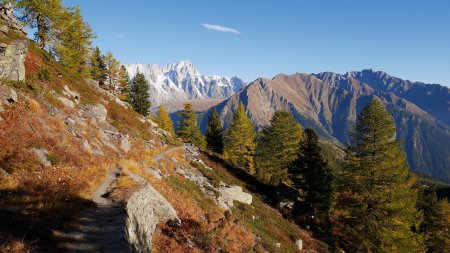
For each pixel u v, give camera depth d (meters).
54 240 10.10
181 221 18.61
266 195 42.47
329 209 38.41
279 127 49.34
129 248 10.83
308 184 37.78
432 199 53.81
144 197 16.30
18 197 11.82
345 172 33.44
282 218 35.28
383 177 30.05
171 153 36.75
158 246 14.31
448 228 47.12
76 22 43.03
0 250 8.59
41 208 11.77
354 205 30.88
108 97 40.91
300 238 31.47
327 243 33.84
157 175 24.03
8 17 28.36
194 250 15.74
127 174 19.83
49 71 29.11
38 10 34.25
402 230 29.53
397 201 29.42
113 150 27.36
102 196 15.47
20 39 23.38
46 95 24.61
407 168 29.95
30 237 9.75
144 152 32.62
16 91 20.89
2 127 16.36
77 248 10.11
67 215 12.16
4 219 10.17
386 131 30.53
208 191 29.47
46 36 36.62
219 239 19.36
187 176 31.16
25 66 25.88
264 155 50.84
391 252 29.55
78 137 23.17
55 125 21.66
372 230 29.81
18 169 14.37
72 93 29.92
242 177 45.28
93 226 11.88
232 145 62.22
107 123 32.12
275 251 23.64
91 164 20.64
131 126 39.00
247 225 25.86
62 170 16.58
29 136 17.38
